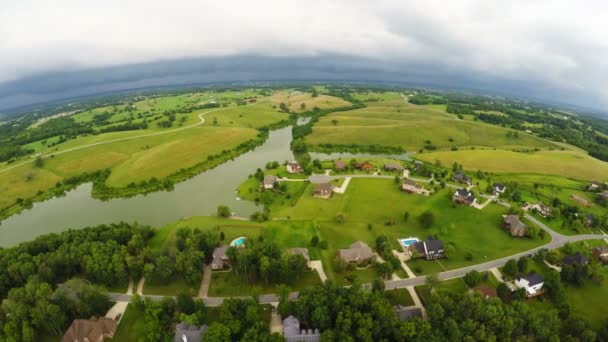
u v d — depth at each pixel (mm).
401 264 93875
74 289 75375
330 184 141750
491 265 95125
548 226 117688
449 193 137625
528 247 104688
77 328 68062
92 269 83562
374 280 80938
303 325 70500
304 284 85750
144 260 88500
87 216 135375
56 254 87688
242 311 70375
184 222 118562
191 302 73062
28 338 66750
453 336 63156
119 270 82562
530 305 79250
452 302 69938
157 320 68875
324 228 113188
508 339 64250
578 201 139750
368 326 64125
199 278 85688
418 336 63000
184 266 84438
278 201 137125
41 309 69438
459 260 97062
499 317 66375
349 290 72812
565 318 73500
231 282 86188
